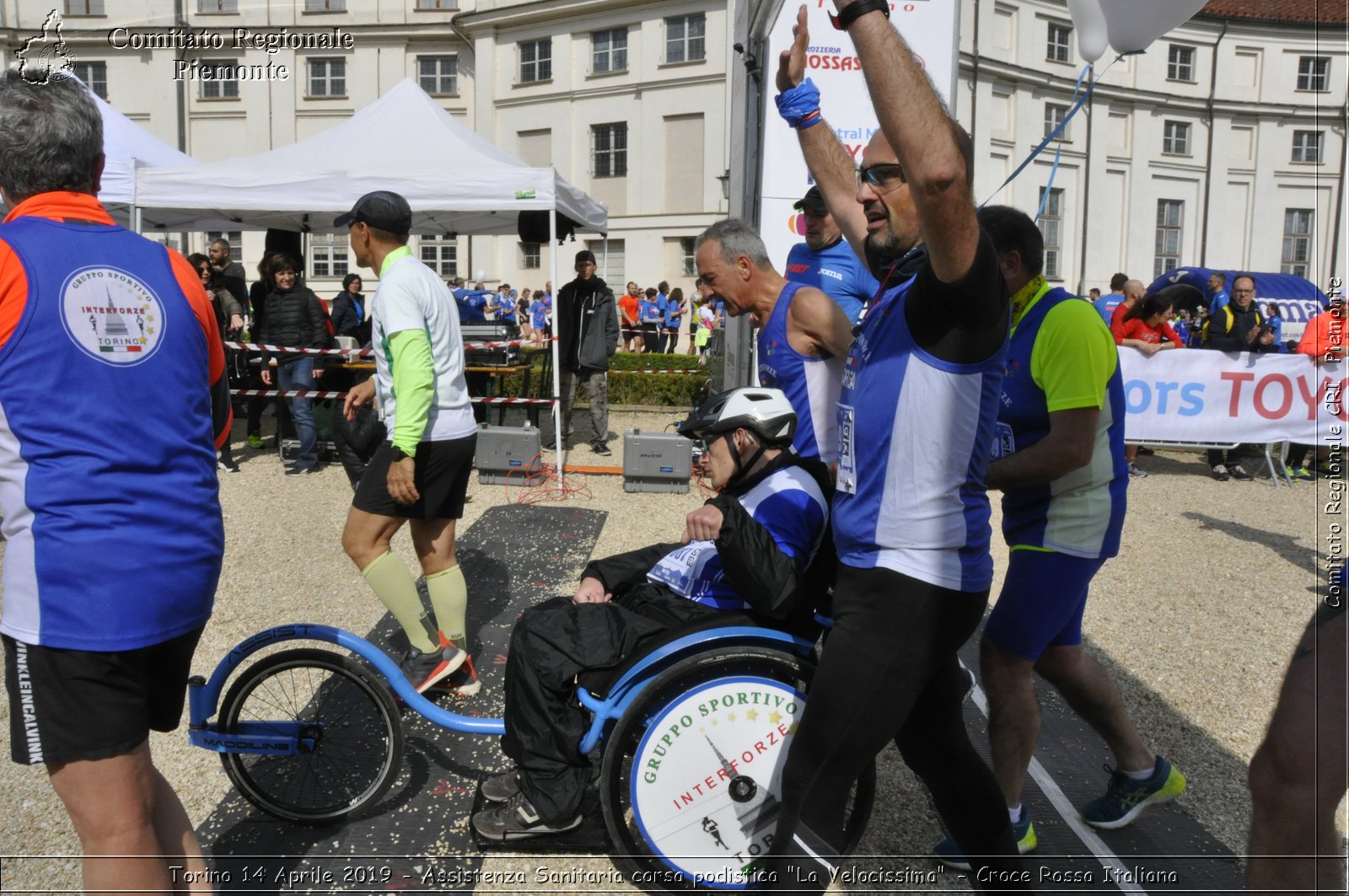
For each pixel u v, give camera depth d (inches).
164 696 77.2
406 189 274.7
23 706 67.9
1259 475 358.3
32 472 66.6
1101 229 1028.5
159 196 277.9
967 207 61.3
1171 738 133.0
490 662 153.4
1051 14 972.6
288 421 339.3
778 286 109.0
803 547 89.1
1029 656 95.0
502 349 356.2
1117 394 95.4
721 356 436.1
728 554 84.4
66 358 66.6
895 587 71.1
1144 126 1017.5
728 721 89.5
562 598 107.0
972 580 71.6
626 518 256.7
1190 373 333.1
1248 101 1013.2
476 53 1132.5
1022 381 93.4
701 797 90.2
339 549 221.3
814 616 92.3
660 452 285.7
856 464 74.4
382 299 127.3
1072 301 92.2
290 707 115.7
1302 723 63.0
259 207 277.9
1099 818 108.3
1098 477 93.0
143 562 68.5
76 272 67.6
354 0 1115.3
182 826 78.7
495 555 216.2
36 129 68.6
